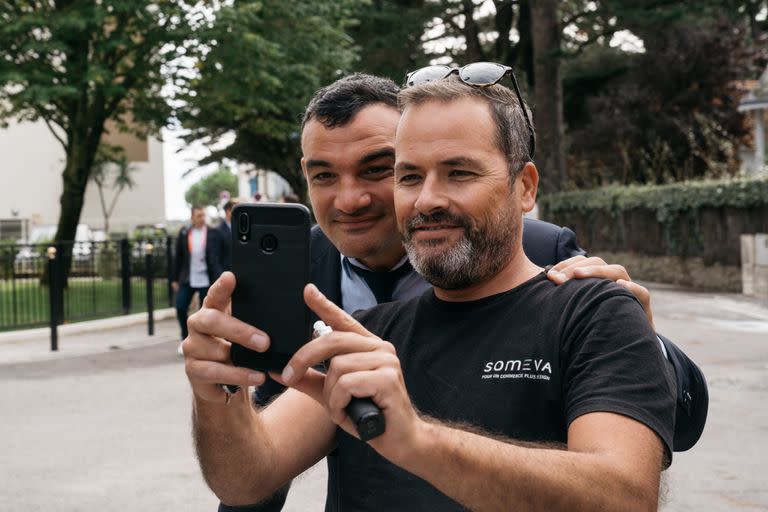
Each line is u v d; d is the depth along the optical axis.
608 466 1.32
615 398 1.41
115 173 46.53
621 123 26.97
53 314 11.12
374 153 2.28
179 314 11.10
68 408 7.42
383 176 2.32
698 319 12.20
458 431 1.32
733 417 6.48
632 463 1.34
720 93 26.48
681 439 1.92
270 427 1.73
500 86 1.63
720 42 26.16
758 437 5.93
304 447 1.75
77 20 15.69
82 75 16.64
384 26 26.20
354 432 1.28
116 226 50.00
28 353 10.86
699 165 25.84
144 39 17.38
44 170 47.19
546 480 1.29
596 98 29.30
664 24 26.11
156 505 4.81
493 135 1.58
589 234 23.34
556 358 1.54
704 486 4.92
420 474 1.28
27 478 5.32
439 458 1.26
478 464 1.27
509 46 27.14
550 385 1.53
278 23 18.33
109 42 16.42
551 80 25.56
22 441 6.25
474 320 1.64
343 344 1.28
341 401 1.25
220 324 1.32
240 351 1.35
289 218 1.36
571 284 1.61
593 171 29.22
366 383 1.23
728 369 8.33
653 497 1.36
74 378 8.97
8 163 46.44
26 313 12.71
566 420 1.50
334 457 1.88
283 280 1.35
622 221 21.34
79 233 33.53
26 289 12.75
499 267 1.63
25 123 46.66
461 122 1.57
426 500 1.62
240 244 1.38
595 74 30.83
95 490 5.08
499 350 1.59
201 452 1.59
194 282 11.00
